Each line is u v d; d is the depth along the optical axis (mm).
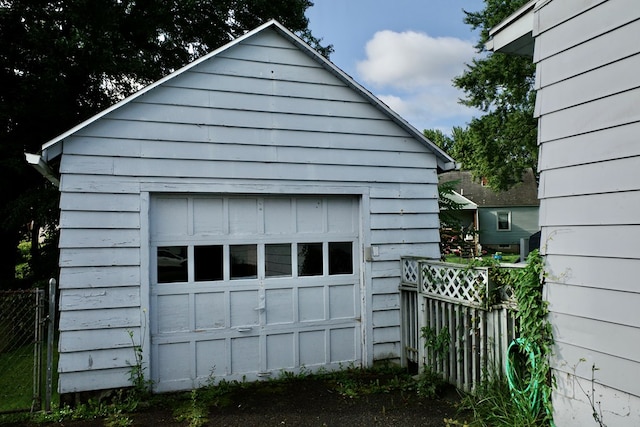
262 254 5648
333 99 5934
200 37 13070
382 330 6098
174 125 5211
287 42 5750
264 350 5594
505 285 4270
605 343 3182
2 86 9609
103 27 9531
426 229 6375
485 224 29094
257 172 5539
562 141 3559
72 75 9836
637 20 3012
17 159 9344
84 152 4855
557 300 3568
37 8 9078
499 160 21875
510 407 3975
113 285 4891
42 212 9398
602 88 3240
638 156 2996
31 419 4441
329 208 6004
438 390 4980
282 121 5680
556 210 3600
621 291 3084
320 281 5895
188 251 5320
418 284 5609
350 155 5996
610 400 3143
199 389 5215
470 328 4734
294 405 4766
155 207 5207
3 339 6434
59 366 4668
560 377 3535
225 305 5445
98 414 4555
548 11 3693
